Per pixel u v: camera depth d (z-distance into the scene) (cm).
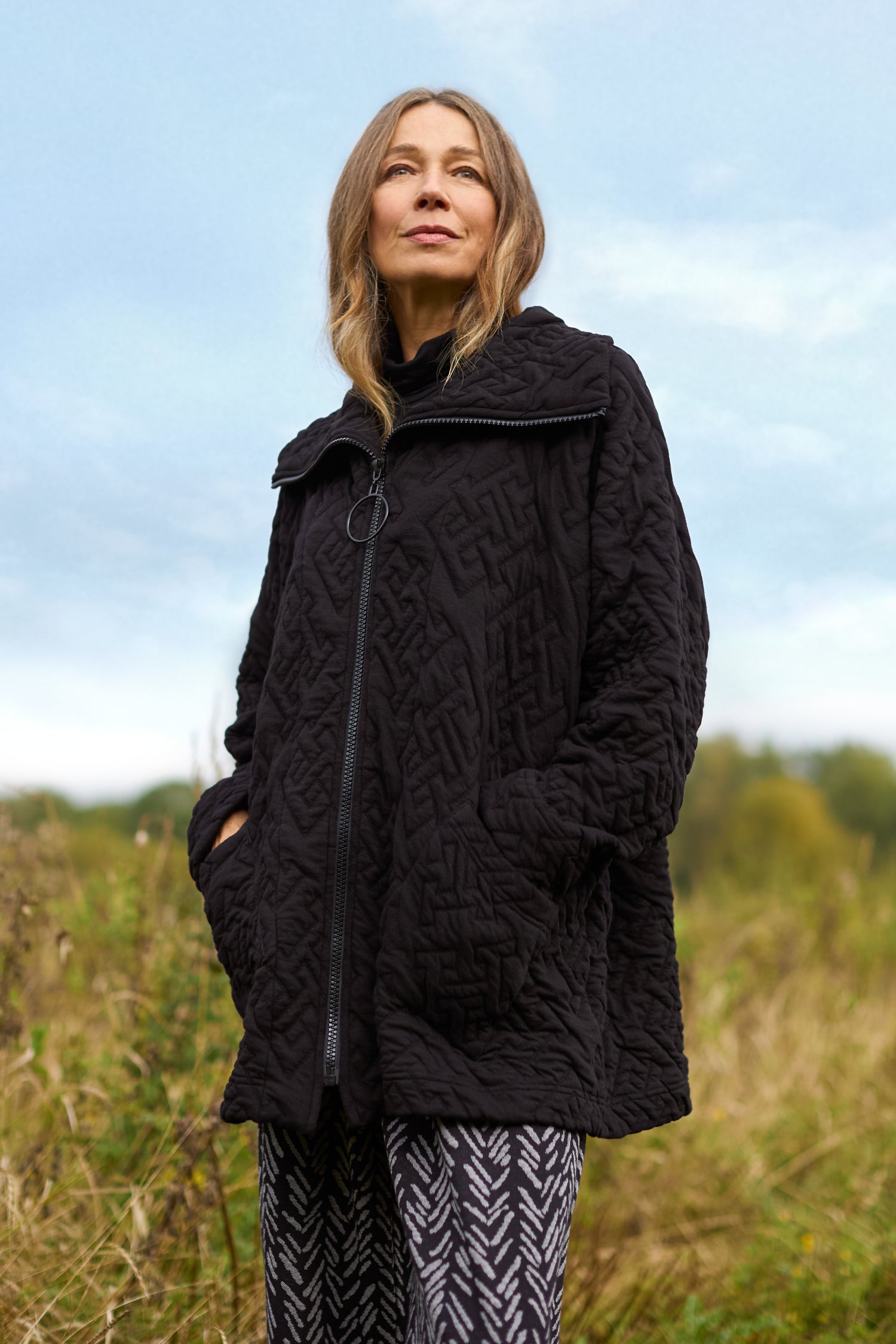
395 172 200
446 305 201
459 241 196
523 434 180
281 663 187
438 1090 160
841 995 568
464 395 182
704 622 183
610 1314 305
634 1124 179
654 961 187
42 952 363
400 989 164
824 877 711
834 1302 318
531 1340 155
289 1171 185
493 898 162
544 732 174
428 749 169
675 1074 184
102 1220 277
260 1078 171
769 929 638
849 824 1270
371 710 174
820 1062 495
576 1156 168
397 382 193
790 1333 300
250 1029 173
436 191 193
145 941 345
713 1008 524
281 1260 186
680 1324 299
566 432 179
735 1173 404
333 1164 189
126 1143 313
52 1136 302
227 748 220
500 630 174
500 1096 161
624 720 166
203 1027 318
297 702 184
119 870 372
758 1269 343
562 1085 164
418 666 173
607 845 164
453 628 172
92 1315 246
